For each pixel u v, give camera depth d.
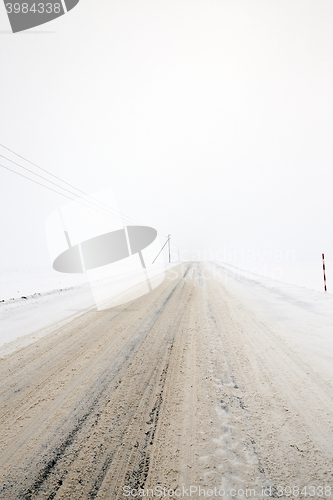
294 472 1.44
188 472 1.47
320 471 1.44
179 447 1.66
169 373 2.71
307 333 3.84
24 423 1.96
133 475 1.47
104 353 3.35
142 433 1.81
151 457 1.59
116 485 1.41
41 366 3.00
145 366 2.91
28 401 2.27
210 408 2.06
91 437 1.79
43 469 1.53
